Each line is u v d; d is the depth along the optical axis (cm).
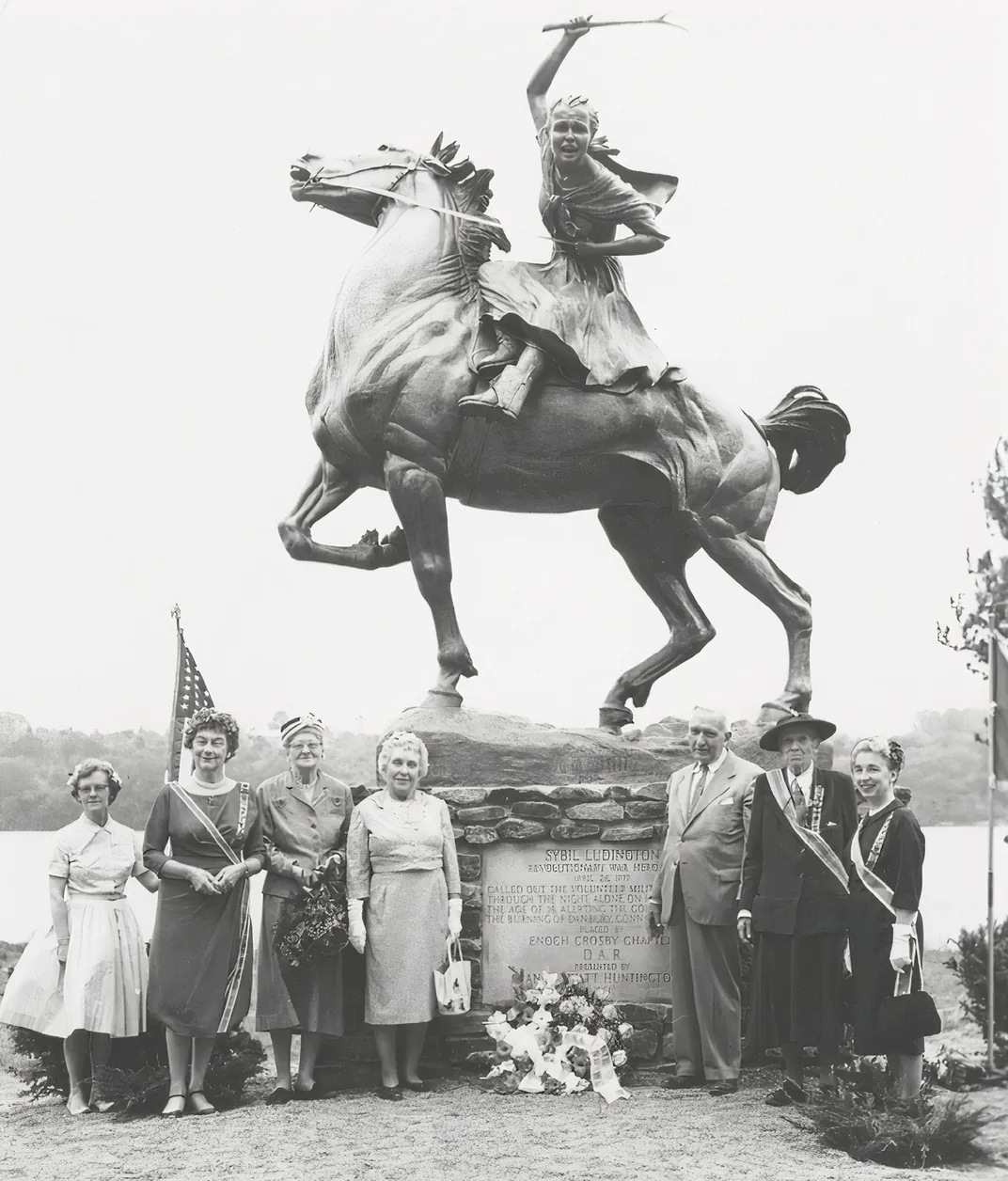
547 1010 756
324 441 872
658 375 870
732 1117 674
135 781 2408
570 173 866
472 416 815
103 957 728
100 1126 685
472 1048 784
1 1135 673
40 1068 768
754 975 694
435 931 736
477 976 798
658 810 810
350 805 759
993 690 981
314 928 708
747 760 848
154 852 707
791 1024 678
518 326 842
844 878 681
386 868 735
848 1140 621
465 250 881
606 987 797
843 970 714
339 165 918
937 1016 647
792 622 887
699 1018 730
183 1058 700
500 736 835
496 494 883
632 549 937
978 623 1655
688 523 877
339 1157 608
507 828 807
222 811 716
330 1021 726
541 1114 687
